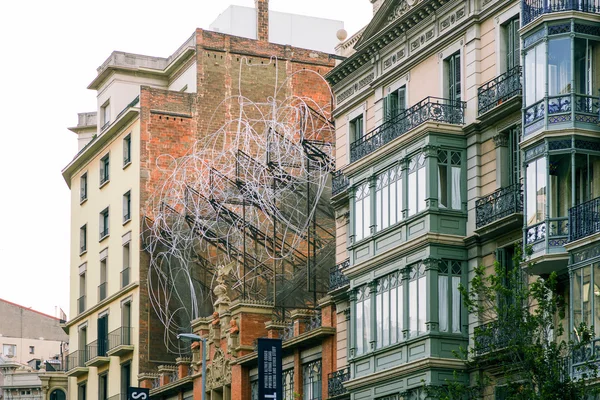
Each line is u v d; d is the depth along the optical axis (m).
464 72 50.16
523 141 43.69
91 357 85.88
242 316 67.25
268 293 71.19
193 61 83.56
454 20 51.03
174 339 78.44
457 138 49.69
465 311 48.56
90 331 87.44
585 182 42.34
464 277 48.84
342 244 59.47
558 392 38.34
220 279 70.88
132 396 71.12
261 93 83.50
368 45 56.47
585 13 42.97
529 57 44.06
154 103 81.62
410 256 50.03
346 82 59.59
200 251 76.56
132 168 82.12
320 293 67.75
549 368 38.91
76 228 91.75
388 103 55.53
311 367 61.53
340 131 60.22
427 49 52.47
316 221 70.12
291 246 71.00
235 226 74.50
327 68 85.31
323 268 67.31
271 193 71.25
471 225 48.91
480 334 41.06
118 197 84.31
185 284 76.94
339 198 59.28
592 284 39.88
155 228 79.31
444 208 49.12
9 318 130.62
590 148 42.44
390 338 51.06
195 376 71.31
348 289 57.03
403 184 50.88
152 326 79.06
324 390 59.22
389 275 51.56
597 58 43.00
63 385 95.50
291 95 83.88
